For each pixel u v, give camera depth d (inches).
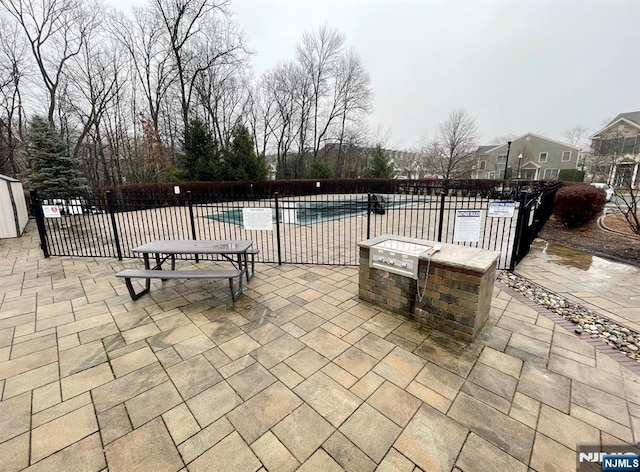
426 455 59.2
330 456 59.1
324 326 110.7
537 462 57.7
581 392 77.1
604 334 106.0
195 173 664.4
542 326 111.0
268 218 181.9
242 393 77.0
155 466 56.9
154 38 677.9
